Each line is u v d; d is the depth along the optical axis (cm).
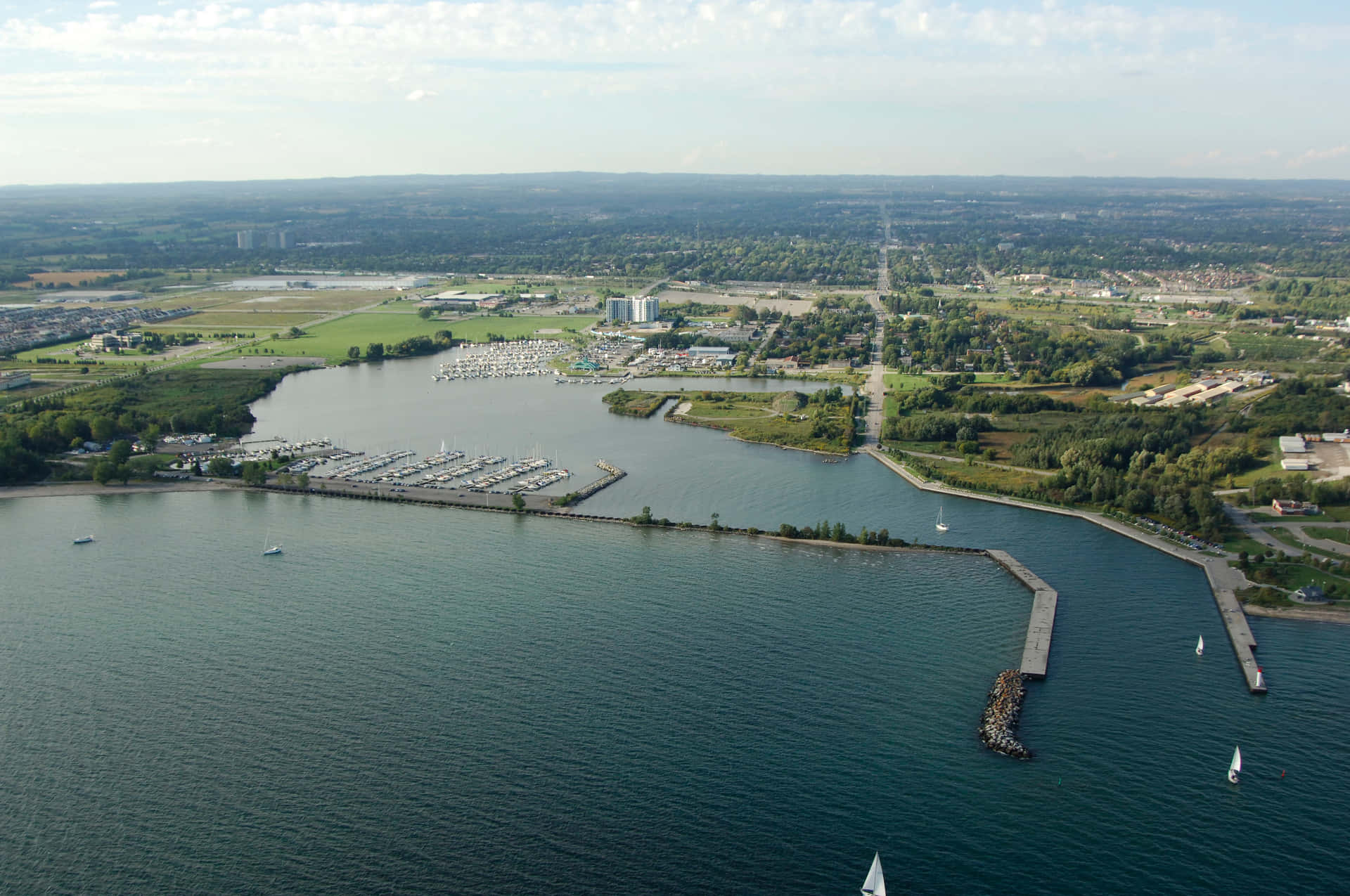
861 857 19688
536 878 19138
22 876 19300
